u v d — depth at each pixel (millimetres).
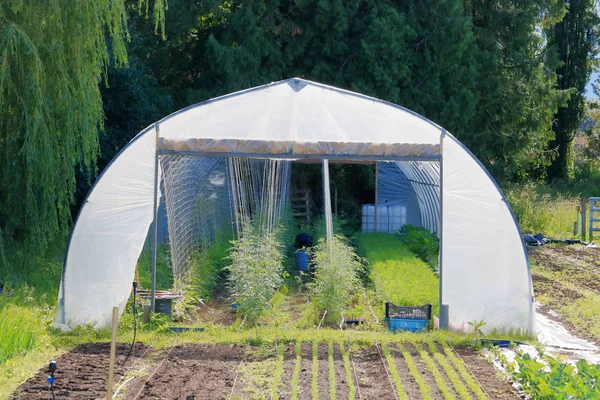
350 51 21125
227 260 14609
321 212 23391
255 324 10102
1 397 6594
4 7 11102
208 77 22750
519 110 23766
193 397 6855
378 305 11555
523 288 9922
